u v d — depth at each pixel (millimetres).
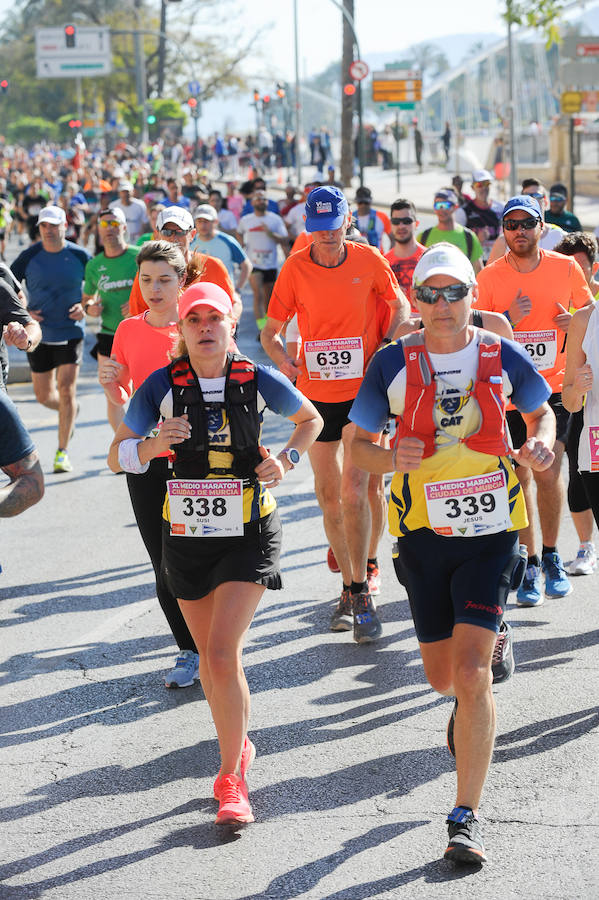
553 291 9695
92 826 6480
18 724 7895
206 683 6816
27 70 163250
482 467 6234
